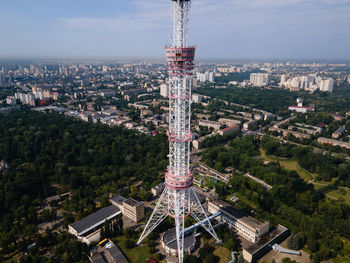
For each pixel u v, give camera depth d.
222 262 198.38
